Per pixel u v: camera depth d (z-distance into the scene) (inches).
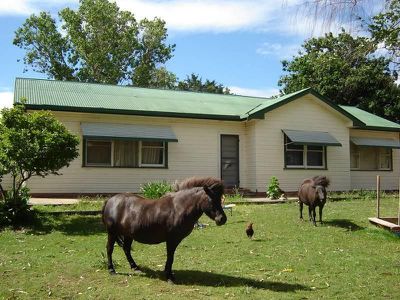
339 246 404.5
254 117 762.2
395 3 270.5
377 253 379.2
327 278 303.1
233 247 395.2
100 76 1737.2
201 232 459.5
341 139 853.8
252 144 789.9
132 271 309.7
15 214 468.8
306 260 351.6
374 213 580.7
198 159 773.9
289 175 803.4
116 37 1713.8
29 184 662.5
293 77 1285.7
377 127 904.3
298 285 285.1
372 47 294.0
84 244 401.7
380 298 261.9
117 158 723.4
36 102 668.7
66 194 682.2
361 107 1151.6
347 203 683.4
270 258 357.1
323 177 507.2
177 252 374.0
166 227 285.3
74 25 1669.5
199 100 871.1
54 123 485.1
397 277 306.8
